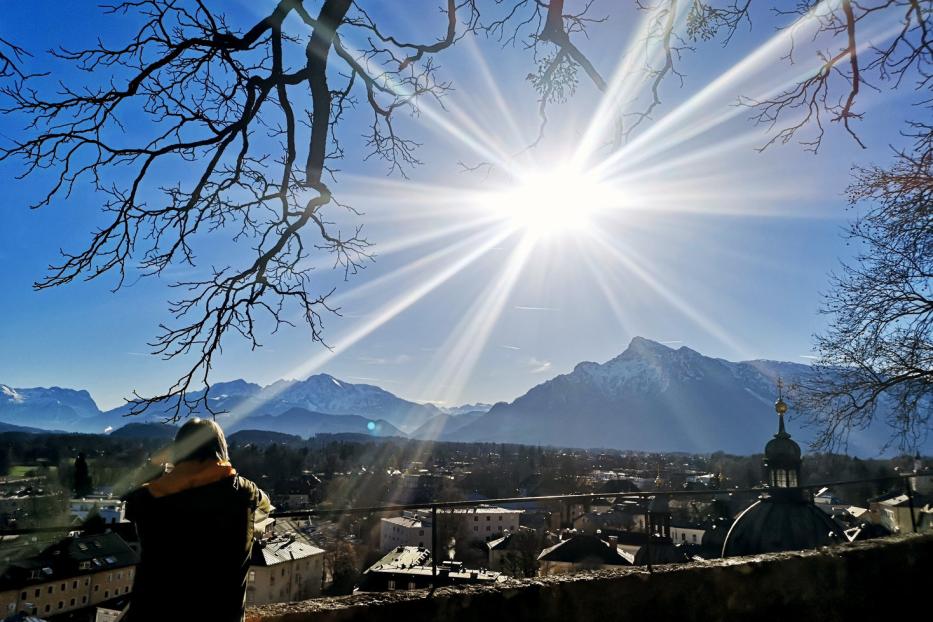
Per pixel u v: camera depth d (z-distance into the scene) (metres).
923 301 10.20
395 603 4.70
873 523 21.02
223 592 2.99
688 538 61.81
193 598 2.91
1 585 20.59
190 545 2.96
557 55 5.87
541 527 58.09
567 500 5.39
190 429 3.17
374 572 21.03
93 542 24.22
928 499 13.71
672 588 5.54
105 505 35.34
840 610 6.12
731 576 5.80
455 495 107.56
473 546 52.09
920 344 10.12
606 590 5.33
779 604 5.92
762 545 19.31
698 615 5.58
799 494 19.89
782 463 20.23
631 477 130.38
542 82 6.23
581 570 5.63
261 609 4.48
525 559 38.31
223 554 3.01
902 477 8.18
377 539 72.12
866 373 10.72
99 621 23.11
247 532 3.16
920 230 9.44
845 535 19.22
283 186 4.95
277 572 43.16
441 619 4.77
